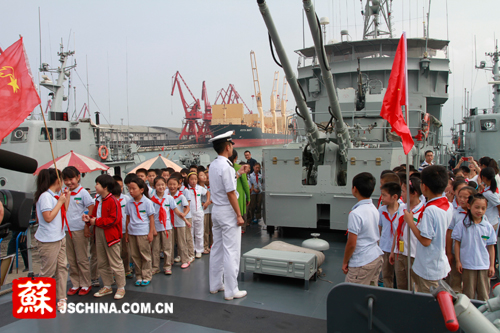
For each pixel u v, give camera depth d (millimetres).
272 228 7895
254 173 8766
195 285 4965
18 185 10305
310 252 5289
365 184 3414
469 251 3908
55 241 4102
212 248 4680
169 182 5766
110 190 4496
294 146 7926
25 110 3014
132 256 4984
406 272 3822
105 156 12977
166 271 5438
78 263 4672
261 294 4578
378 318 2182
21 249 6379
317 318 3902
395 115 3289
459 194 4039
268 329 3662
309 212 7059
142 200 4977
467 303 1563
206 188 6730
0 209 3016
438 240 3092
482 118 12625
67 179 4562
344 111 8086
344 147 6840
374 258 3398
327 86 5168
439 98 10992
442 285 1678
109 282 4664
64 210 4266
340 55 11852
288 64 4613
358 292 2227
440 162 11242
